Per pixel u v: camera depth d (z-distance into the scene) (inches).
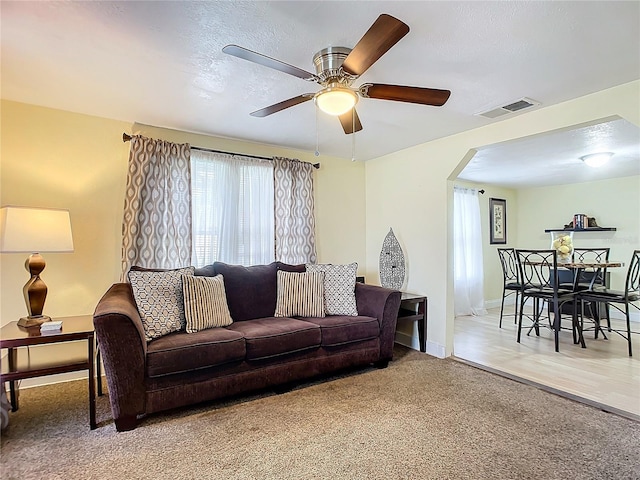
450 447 76.7
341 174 174.6
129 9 63.1
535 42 73.2
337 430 83.5
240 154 144.7
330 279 135.3
